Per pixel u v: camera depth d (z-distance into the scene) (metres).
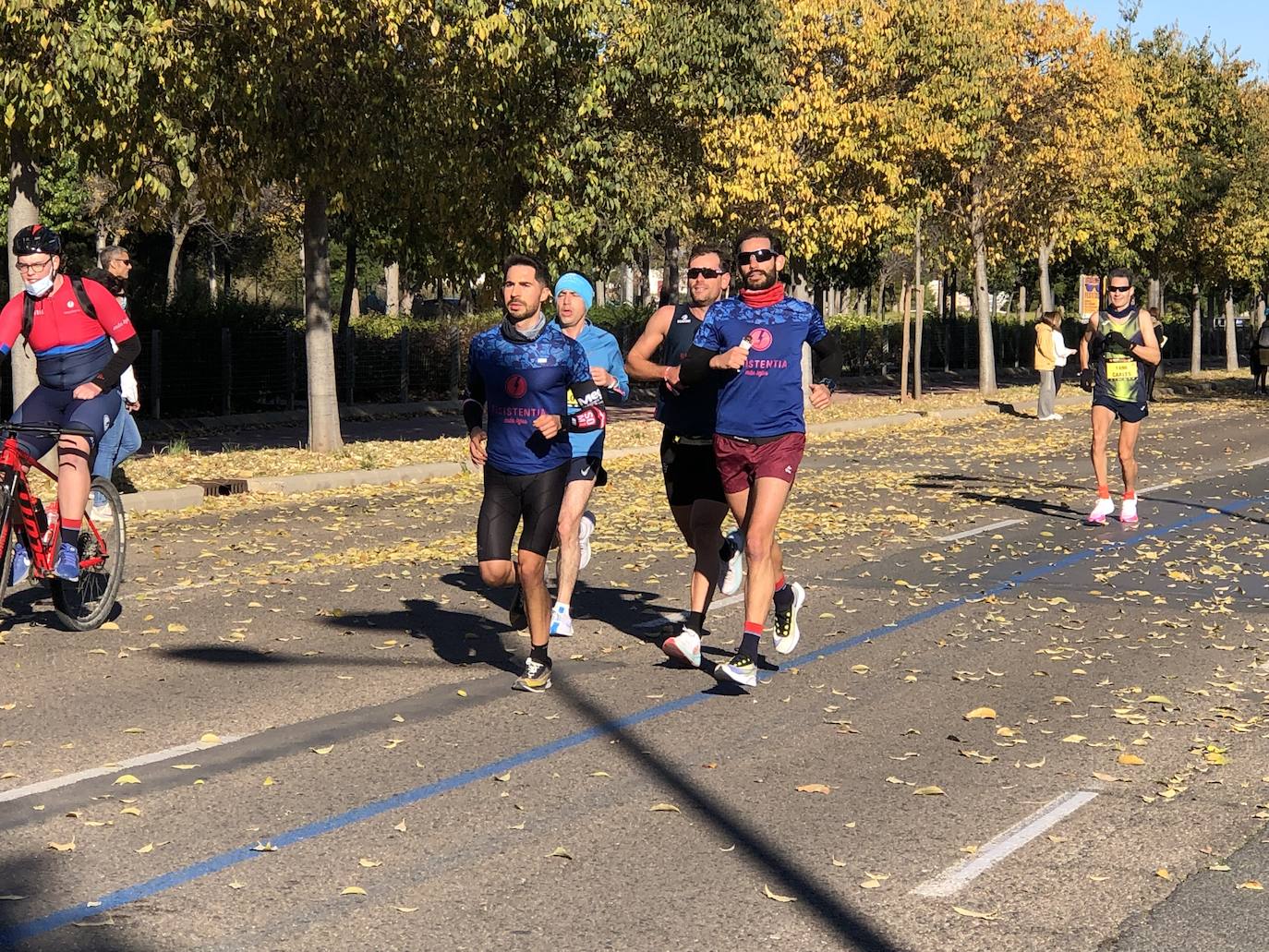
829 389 7.56
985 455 22.41
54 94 15.06
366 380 33.06
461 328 36.09
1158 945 4.53
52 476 9.00
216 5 16.12
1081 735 6.96
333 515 14.91
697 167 28.31
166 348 27.58
